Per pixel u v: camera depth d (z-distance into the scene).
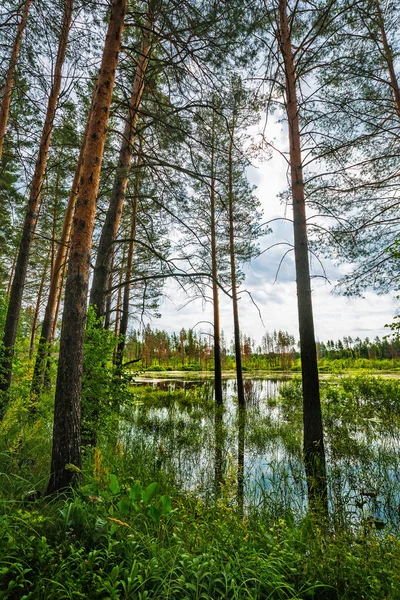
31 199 7.41
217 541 2.71
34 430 5.17
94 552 2.11
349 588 2.18
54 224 15.57
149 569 2.12
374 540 2.77
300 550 2.73
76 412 3.56
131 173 6.49
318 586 2.14
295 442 7.78
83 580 1.96
